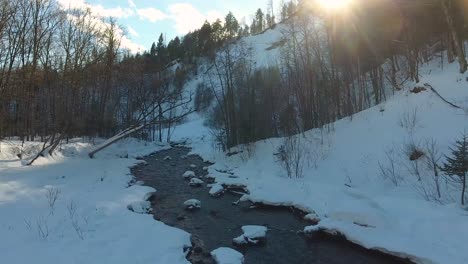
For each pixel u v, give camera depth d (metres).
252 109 27.00
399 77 25.06
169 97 31.64
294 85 28.72
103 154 24.22
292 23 32.53
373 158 15.62
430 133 14.83
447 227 8.58
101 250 8.15
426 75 21.11
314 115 25.08
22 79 23.12
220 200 14.80
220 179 18.09
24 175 14.41
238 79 30.25
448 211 9.42
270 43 74.38
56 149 20.48
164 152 33.22
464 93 16.11
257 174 18.22
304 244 9.89
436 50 26.42
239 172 19.64
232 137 27.12
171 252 8.38
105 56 31.95
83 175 16.67
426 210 9.75
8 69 21.86
